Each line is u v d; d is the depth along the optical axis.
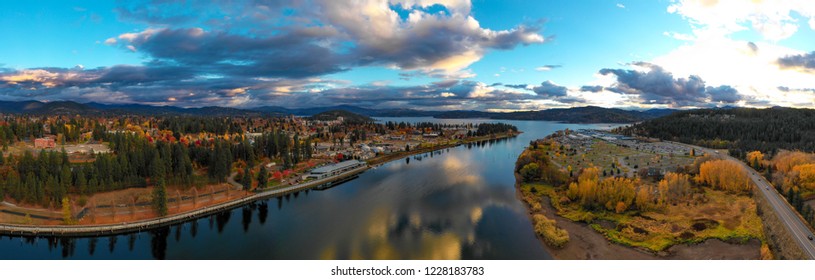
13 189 170.12
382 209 187.00
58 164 197.38
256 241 148.75
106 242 147.88
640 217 159.38
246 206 196.50
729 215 155.75
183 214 172.50
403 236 151.50
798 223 144.75
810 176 186.25
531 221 166.25
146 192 194.38
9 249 138.75
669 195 179.88
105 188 187.12
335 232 157.00
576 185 187.25
